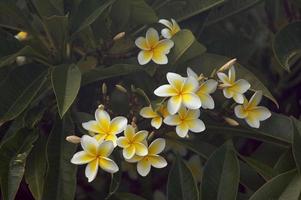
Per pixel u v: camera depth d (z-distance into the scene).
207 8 1.57
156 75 1.51
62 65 1.41
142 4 1.48
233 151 1.45
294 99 1.84
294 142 1.38
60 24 1.48
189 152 1.87
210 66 1.48
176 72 1.50
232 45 1.73
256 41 1.96
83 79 1.46
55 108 1.52
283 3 1.85
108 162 1.33
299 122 1.46
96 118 1.38
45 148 1.46
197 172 1.80
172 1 1.59
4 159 1.41
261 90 1.45
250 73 1.46
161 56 1.45
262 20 1.99
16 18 1.52
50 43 1.55
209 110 1.49
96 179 1.81
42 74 1.49
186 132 1.37
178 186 1.44
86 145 1.34
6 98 1.45
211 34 1.78
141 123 1.45
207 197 1.43
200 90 1.38
